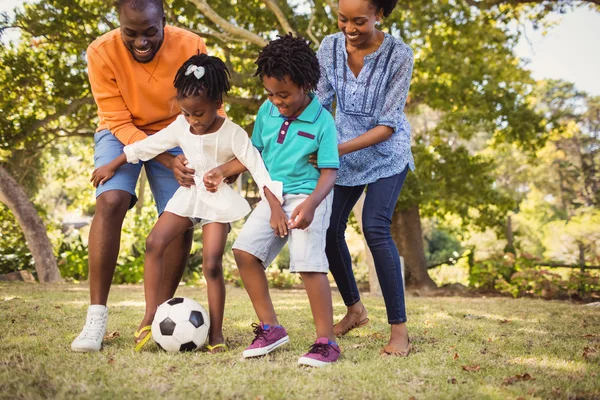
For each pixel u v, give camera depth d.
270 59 2.58
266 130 2.84
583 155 30.73
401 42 2.96
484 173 11.96
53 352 2.66
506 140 12.00
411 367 2.48
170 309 2.75
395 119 2.92
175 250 3.18
